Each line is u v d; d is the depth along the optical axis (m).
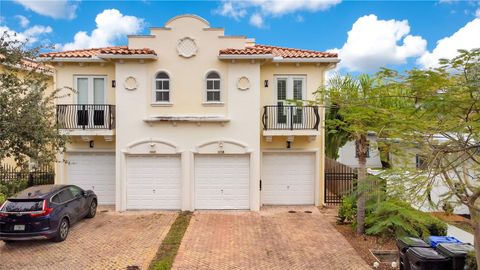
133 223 12.80
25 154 9.02
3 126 8.04
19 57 9.14
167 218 13.47
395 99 7.73
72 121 14.80
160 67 14.44
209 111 14.46
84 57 14.82
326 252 10.02
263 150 15.31
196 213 14.20
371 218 10.80
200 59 14.46
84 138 14.96
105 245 10.53
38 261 9.33
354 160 24.80
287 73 15.10
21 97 9.52
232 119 14.41
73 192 12.18
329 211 14.56
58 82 15.18
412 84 6.29
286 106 14.06
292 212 14.38
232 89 14.38
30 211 10.11
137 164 14.61
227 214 14.05
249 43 17.19
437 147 6.41
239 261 9.38
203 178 14.66
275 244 10.66
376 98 7.73
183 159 14.45
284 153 15.46
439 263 7.31
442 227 9.94
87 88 15.28
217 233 11.70
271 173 15.51
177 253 9.90
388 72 6.92
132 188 14.62
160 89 14.54
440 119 6.12
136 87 14.35
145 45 14.45
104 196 15.58
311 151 15.35
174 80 14.45
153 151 14.38
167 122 14.38
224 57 13.91
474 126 5.57
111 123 14.70
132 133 14.41
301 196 15.57
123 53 13.82
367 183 7.93
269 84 15.12
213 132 14.47
